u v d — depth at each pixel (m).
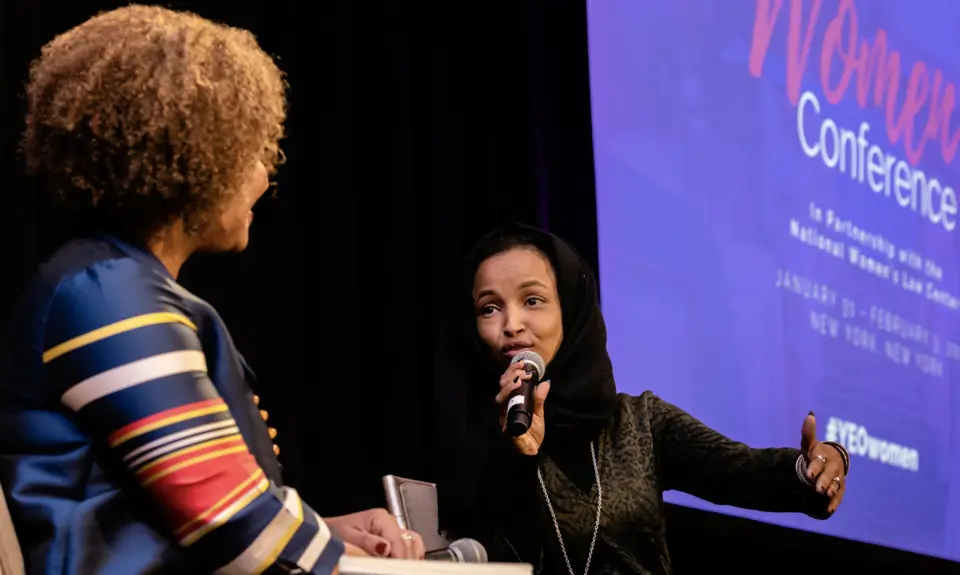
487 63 6.20
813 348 6.16
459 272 3.77
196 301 2.14
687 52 6.16
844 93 6.67
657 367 5.71
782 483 3.44
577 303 3.70
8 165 4.49
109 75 2.14
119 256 2.11
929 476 6.52
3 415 2.02
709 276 5.94
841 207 6.50
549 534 3.42
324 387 5.40
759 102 6.30
